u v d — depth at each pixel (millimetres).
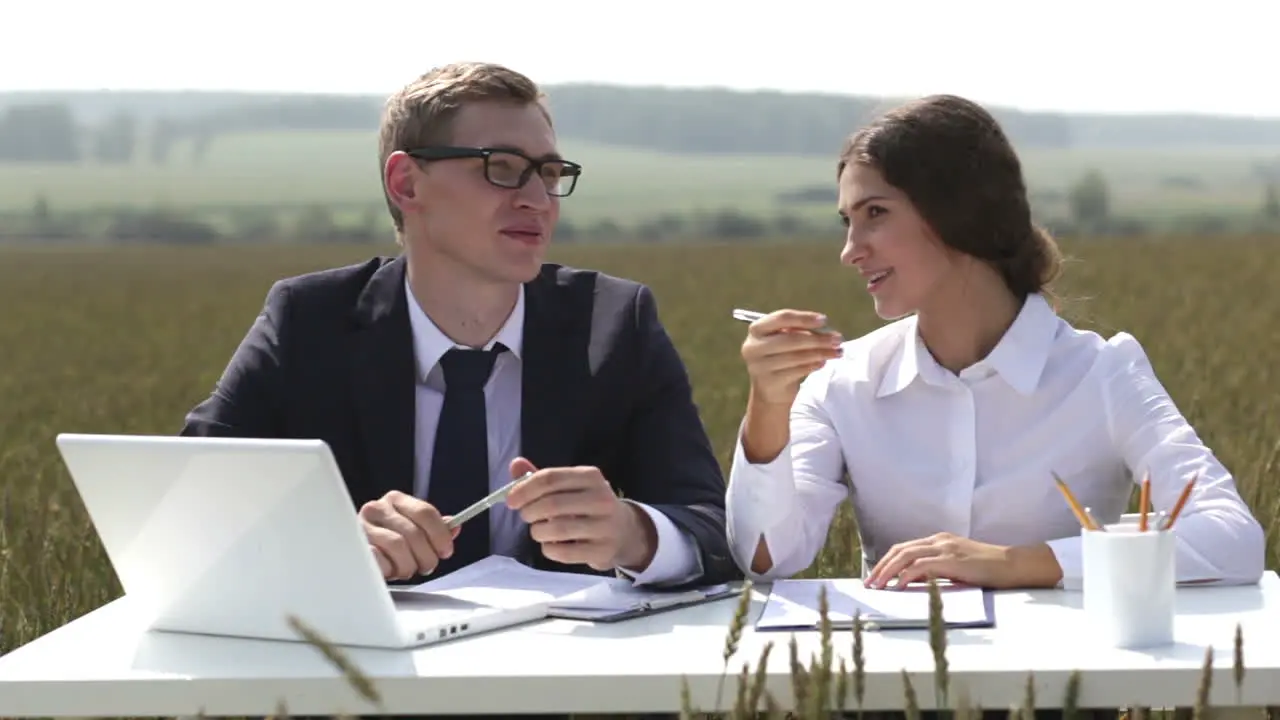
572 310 3998
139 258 83875
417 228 3861
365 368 3875
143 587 3057
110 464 2943
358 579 2811
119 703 2711
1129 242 68875
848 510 5754
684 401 4020
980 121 3721
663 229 118750
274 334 3951
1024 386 3750
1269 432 8727
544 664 2697
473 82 3797
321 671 2717
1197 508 3488
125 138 168375
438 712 2652
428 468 3873
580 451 3932
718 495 3865
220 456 2822
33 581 5594
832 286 46375
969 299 3787
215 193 155125
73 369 24750
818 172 162500
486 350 3902
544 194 3801
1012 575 3299
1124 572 2742
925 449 3863
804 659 2703
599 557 3320
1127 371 3779
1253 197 141125
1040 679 2584
